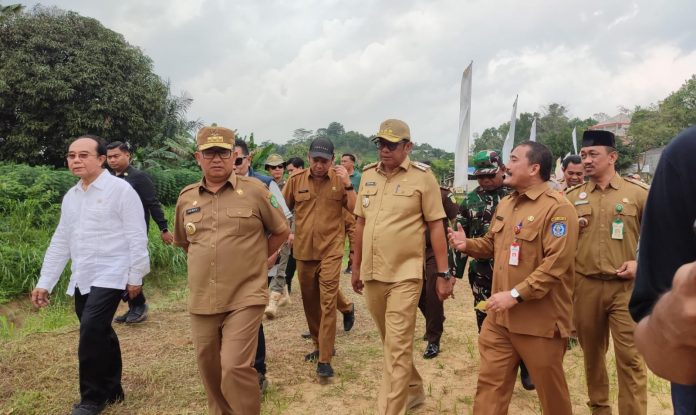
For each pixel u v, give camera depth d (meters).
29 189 9.19
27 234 7.96
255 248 3.06
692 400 1.06
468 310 6.36
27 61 17.33
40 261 7.11
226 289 2.96
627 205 3.20
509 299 2.63
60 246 3.58
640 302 1.06
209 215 3.03
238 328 2.91
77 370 4.13
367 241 3.42
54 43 17.67
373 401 3.79
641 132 44.22
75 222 3.49
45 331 5.20
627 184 3.28
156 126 20.83
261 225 3.12
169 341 4.96
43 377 3.96
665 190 1.01
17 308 6.54
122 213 3.48
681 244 0.99
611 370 4.45
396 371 3.18
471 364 4.54
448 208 4.39
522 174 2.78
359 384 4.09
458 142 7.54
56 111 17.69
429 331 4.72
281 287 5.94
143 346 4.82
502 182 3.89
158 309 6.20
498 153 3.90
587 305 3.28
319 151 4.18
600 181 3.31
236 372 2.83
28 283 6.87
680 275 0.83
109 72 18.47
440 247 3.42
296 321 5.78
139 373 4.14
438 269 3.44
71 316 6.11
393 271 3.32
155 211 5.60
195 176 18.50
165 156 20.98
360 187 3.66
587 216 3.29
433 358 4.68
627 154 42.28
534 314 2.68
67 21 18.62
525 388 4.04
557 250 2.60
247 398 2.87
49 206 9.52
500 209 2.98
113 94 18.44
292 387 4.02
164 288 7.71
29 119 17.42
